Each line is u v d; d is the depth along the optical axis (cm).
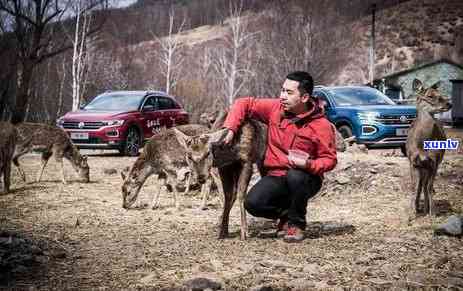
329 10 5384
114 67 4216
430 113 733
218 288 444
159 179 893
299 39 4472
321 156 589
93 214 802
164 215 810
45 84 3781
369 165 1034
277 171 604
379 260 530
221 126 638
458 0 8388
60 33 3434
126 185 866
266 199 597
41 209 835
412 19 7806
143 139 1767
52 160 1600
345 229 681
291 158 574
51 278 471
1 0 2752
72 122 1702
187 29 9219
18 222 723
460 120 3192
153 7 7931
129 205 873
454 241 605
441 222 718
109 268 501
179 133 589
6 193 994
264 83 4522
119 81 4072
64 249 570
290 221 603
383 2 8594
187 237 632
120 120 1689
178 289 440
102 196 987
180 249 570
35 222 726
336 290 443
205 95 4634
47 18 2894
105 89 3978
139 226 708
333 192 974
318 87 1642
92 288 445
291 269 497
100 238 627
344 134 1507
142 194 1040
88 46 3844
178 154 859
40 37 2878
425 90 734
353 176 1002
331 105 1549
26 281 462
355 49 5884
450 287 450
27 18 2803
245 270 495
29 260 515
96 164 1478
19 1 2767
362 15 7869
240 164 597
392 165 1039
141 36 6575
